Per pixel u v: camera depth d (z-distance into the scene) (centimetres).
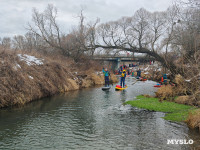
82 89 2000
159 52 2058
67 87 1853
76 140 652
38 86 1429
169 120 854
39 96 1391
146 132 717
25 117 920
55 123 830
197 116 772
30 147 600
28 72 1421
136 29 2281
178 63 1644
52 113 995
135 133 709
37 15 2953
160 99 1275
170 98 1298
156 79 2883
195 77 1091
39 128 768
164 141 640
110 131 731
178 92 1322
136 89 1962
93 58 3141
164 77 2061
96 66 3114
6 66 1216
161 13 2202
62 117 921
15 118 902
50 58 2141
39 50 2831
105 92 1758
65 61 2492
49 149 587
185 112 939
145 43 2191
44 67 1662
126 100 1344
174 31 1675
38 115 955
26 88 1266
